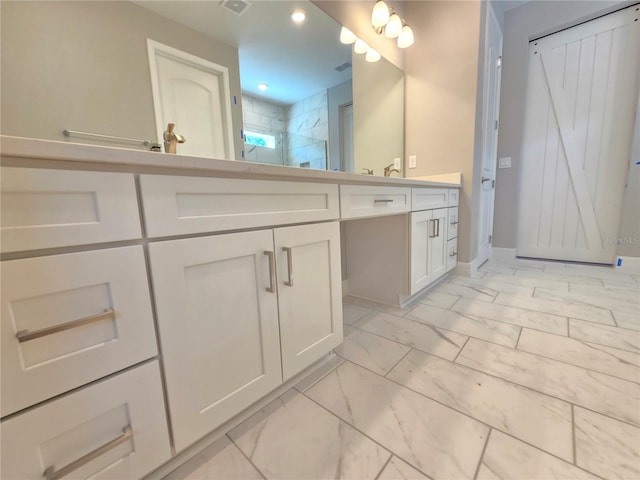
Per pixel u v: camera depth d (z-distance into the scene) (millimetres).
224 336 779
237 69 1426
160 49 1161
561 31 2627
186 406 705
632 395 952
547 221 2891
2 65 823
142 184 603
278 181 890
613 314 1578
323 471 727
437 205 1954
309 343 1058
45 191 494
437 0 2213
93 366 559
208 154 1346
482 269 2637
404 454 765
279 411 942
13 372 478
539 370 1106
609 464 712
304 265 1013
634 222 2363
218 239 741
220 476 724
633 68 2348
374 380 1089
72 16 939
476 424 856
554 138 2766
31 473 504
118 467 606
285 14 1562
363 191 1267
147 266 622
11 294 469
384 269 1813
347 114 2006
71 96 947
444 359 1210
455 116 2225
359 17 1945
